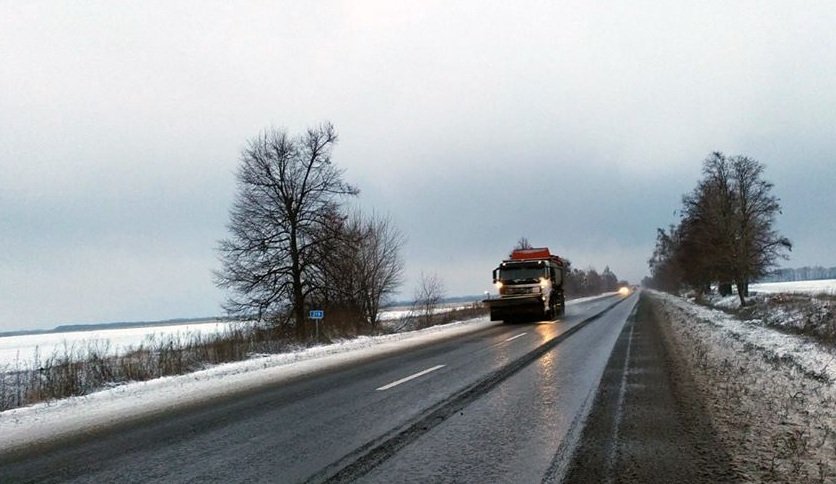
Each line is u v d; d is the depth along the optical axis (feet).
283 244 88.48
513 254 101.50
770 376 30.81
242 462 17.60
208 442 20.40
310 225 89.20
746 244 129.08
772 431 19.19
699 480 14.62
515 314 91.71
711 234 135.85
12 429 25.30
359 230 105.29
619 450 17.49
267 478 15.89
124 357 56.24
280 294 86.84
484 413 23.43
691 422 20.79
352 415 24.04
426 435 20.04
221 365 49.80
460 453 17.66
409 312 135.74
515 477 15.26
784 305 91.91
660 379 30.89
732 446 17.56
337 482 15.24
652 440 18.53
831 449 17.04
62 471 17.57
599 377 32.22
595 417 22.09
